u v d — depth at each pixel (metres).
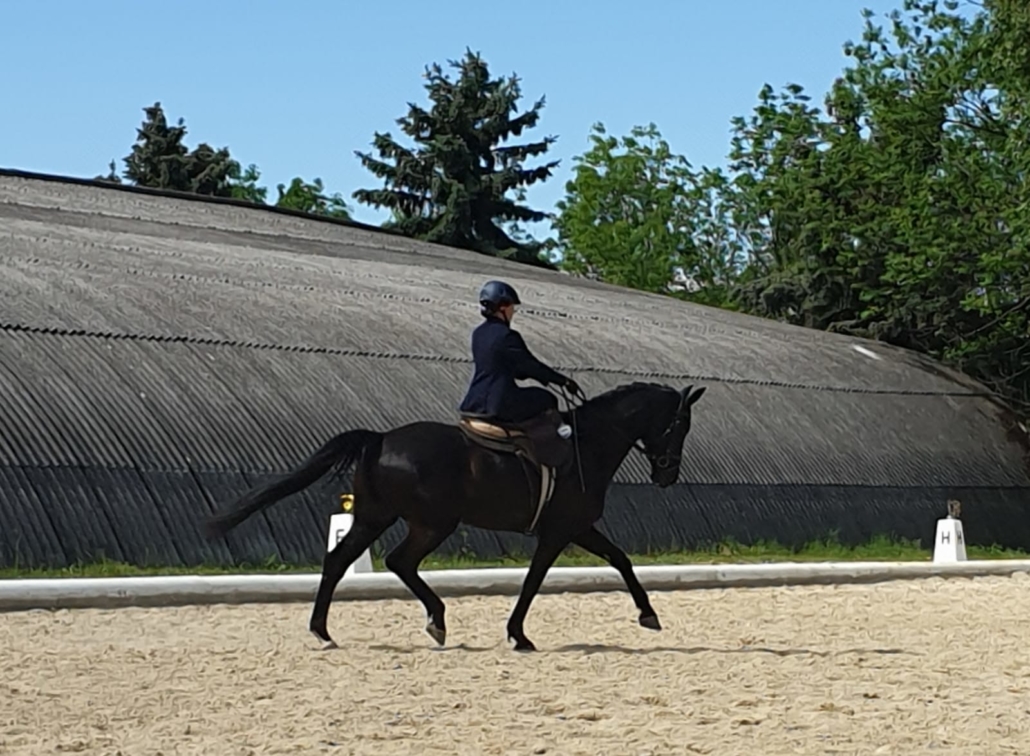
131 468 23.80
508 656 14.63
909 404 39.75
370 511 14.87
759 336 42.41
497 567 25.22
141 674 13.22
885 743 10.34
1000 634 17.62
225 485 24.59
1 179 48.75
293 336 29.98
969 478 37.97
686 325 41.97
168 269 33.69
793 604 21.23
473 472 14.66
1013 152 45.22
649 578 22.59
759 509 31.75
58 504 22.45
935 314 51.22
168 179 90.31
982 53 46.72
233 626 17.08
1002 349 50.03
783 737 10.50
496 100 84.00
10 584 17.81
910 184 47.75
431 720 11.04
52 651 14.76
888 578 25.77
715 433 33.09
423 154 83.38
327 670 13.53
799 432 35.28
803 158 52.19
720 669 13.95
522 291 43.09
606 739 10.38
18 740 10.16
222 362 27.75
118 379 25.72
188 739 10.25
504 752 9.91
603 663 14.21
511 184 82.44
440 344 32.41
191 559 23.22
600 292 48.34
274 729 10.64
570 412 15.22
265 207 55.09
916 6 49.28
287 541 24.58
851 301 57.47
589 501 15.03
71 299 28.58
